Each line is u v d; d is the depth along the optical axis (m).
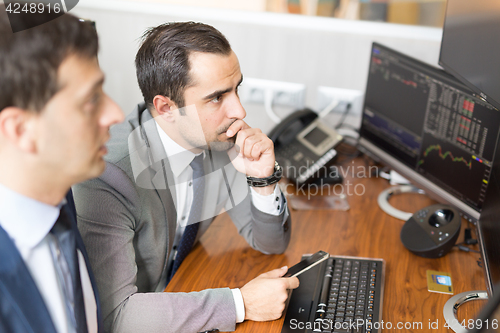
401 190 1.56
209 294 1.02
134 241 1.12
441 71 1.29
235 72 1.16
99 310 0.88
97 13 1.98
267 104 2.00
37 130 0.61
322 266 1.17
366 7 1.78
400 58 1.43
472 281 1.14
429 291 1.10
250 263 1.23
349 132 1.92
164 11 1.95
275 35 1.89
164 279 1.25
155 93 1.14
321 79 1.93
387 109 1.52
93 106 0.64
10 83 0.57
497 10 1.04
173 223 1.17
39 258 0.74
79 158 0.65
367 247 1.28
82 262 0.84
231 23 1.91
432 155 1.37
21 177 0.66
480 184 1.21
